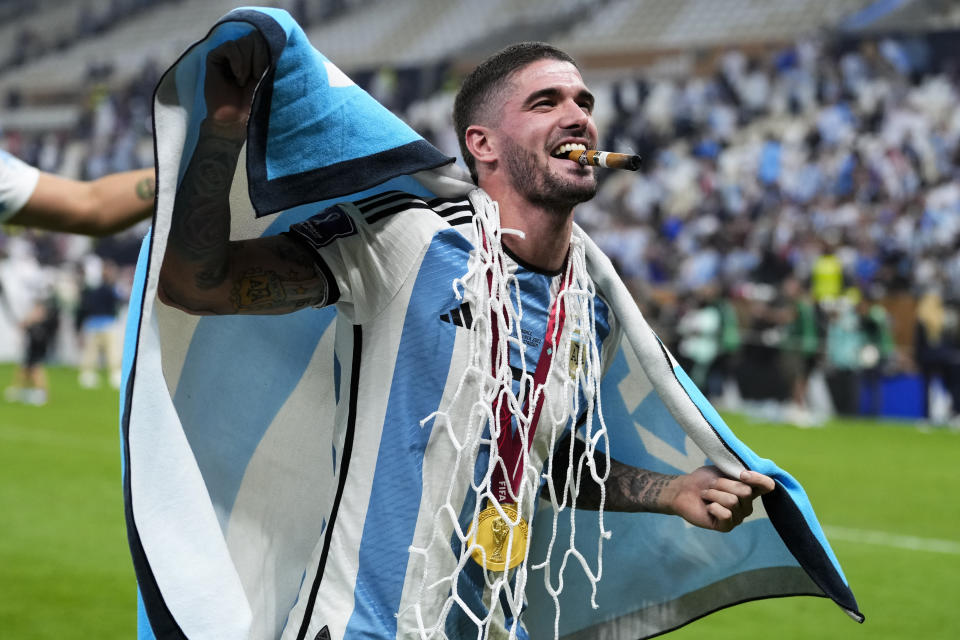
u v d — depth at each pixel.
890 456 10.28
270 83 1.84
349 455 2.02
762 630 4.58
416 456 1.97
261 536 2.18
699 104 20.50
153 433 1.79
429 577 1.98
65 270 18.16
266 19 1.78
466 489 1.99
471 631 2.07
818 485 8.48
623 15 25.23
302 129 1.87
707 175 18.48
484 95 2.09
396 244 1.98
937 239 15.33
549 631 2.50
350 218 2.01
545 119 2.03
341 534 2.01
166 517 1.79
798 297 13.44
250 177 1.84
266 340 2.16
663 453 2.41
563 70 2.07
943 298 13.98
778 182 17.73
